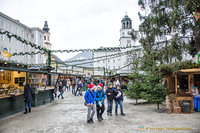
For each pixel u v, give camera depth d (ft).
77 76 100.48
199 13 24.21
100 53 314.96
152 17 41.24
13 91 36.52
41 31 218.79
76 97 63.67
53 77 67.92
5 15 155.94
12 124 27.12
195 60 25.32
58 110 38.91
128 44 268.62
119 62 309.63
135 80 50.75
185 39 41.45
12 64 41.22
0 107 31.55
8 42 159.43
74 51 41.73
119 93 33.50
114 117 31.83
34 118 31.17
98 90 29.04
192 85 37.63
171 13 35.35
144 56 44.09
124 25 287.48
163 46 42.98
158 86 37.88
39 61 209.77
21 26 186.70
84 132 22.89
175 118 30.63
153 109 40.47
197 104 36.35
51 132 23.06
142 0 43.62
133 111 37.99
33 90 43.37
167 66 37.78
